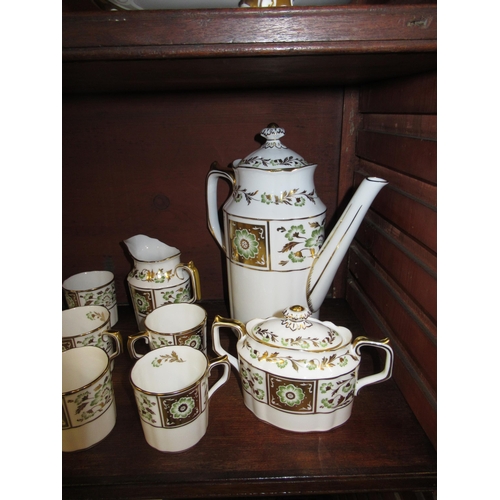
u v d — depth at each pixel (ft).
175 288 2.16
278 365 1.50
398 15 1.16
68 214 2.45
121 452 1.55
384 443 1.55
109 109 2.24
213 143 2.33
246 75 1.64
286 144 2.36
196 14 1.15
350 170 2.39
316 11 1.15
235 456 1.51
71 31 1.15
